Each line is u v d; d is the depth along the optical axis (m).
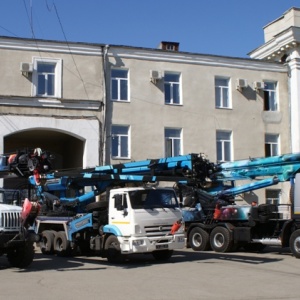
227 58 31.02
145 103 28.91
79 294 10.13
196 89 30.14
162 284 11.48
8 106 26.27
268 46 33.62
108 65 28.36
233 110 30.84
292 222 17.86
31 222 13.83
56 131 27.42
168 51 29.67
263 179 20.38
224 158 30.44
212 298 9.78
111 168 18.59
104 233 16.11
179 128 29.53
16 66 26.70
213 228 20.12
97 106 27.73
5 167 15.42
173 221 15.88
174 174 17.88
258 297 9.93
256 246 20.11
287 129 31.92
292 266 15.18
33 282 11.64
